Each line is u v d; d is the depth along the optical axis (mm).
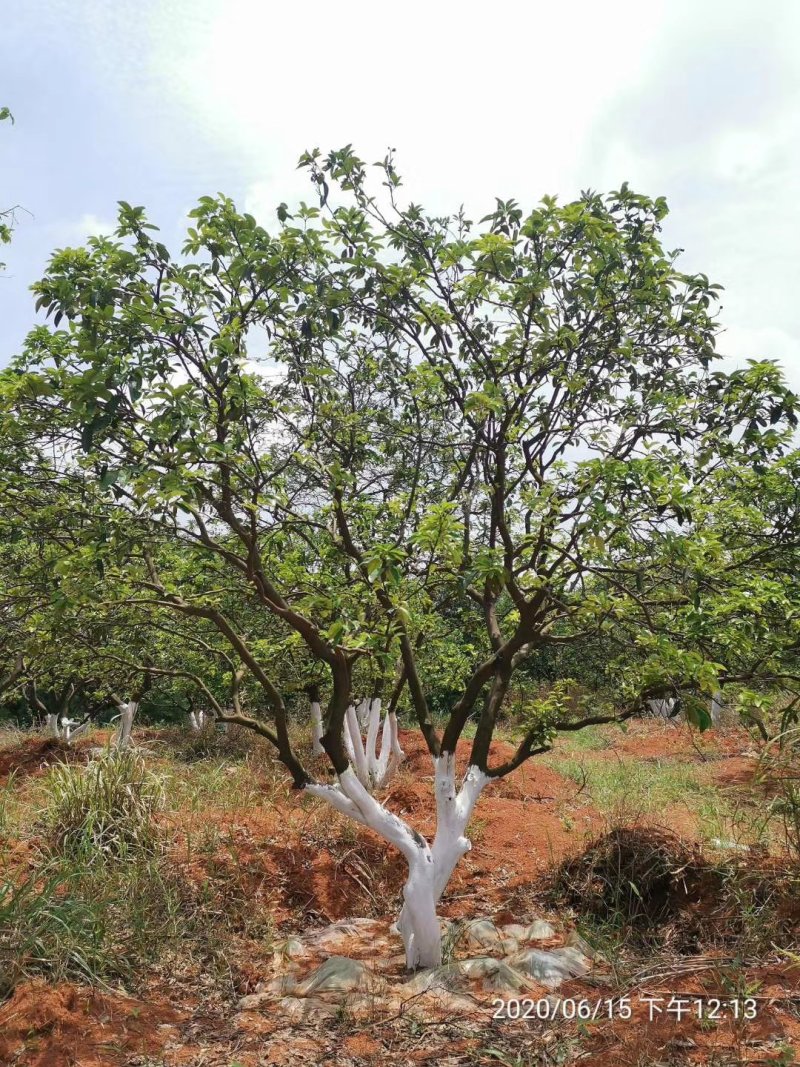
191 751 12148
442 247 5039
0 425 4578
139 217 4449
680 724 12977
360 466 5906
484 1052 3803
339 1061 3822
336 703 5246
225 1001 4539
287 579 5742
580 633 5246
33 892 5004
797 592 4965
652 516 4488
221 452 4137
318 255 4895
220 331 4520
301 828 6996
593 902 5637
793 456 4836
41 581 5609
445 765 5398
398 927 5117
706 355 5363
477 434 5121
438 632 7660
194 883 5754
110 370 3908
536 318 4922
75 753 10719
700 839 6242
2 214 4758
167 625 7445
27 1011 3928
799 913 4918
